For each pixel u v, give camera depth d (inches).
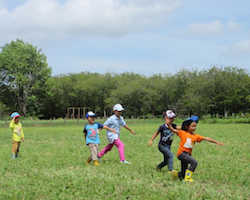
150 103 3004.4
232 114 2370.8
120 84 3299.7
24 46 2871.6
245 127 1344.7
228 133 999.6
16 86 2888.8
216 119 1974.7
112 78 3499.0
